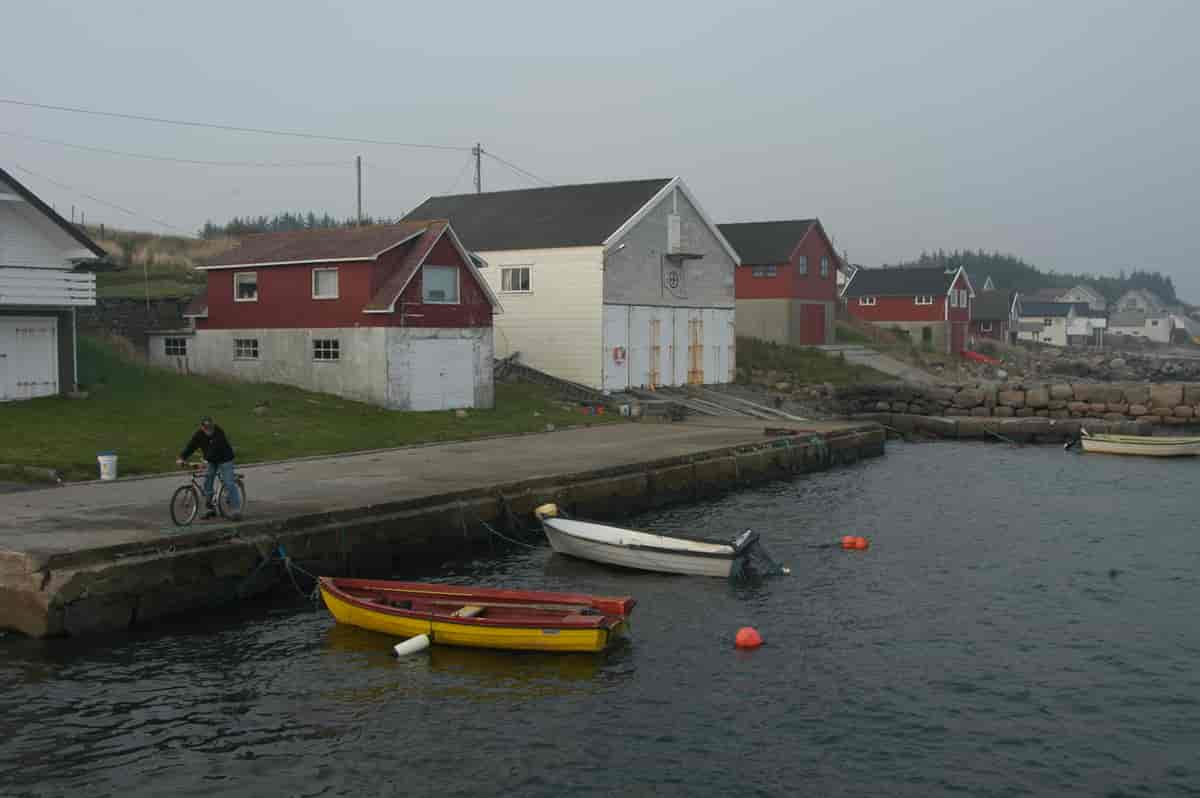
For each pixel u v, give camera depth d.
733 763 11.13
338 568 17.72
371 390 33.03
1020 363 91.31
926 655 14.62
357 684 13.30
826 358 60.59
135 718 12.09
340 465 24.34
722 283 49.34
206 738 11.61
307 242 36.25
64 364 28.84
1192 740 11.80
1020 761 11.25
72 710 12.24
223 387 32.97
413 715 12.34
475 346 35.72
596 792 10.47
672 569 19.06
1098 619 16.36
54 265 28.67
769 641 15.25
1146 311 165.88
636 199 44.25
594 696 12.99
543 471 23.69
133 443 24.19
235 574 16.14
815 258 67.38
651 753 11.37
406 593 15.89
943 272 90.94
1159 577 18.98
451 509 19.97
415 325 33.44
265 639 14.93
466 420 33.00
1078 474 32.84
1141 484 30.52
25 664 13.54
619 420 37.34
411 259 33.41
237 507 17.09
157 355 38.84
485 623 14.46
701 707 12.68
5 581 14.28
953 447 41.94
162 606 15.21
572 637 14.31
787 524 23.95
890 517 24.91
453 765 11.03
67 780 10.58
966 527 23.64
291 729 11.89
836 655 14.62
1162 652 14.75
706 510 25.80
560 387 41.44
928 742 11.70
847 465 35.41
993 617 16.48
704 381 48.28
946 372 71.81
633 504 25.00
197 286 47.75
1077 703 12.85
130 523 16.53
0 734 11.57
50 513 17.44
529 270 43.22
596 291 41.53
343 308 33.47
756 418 41.25
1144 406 46.56
